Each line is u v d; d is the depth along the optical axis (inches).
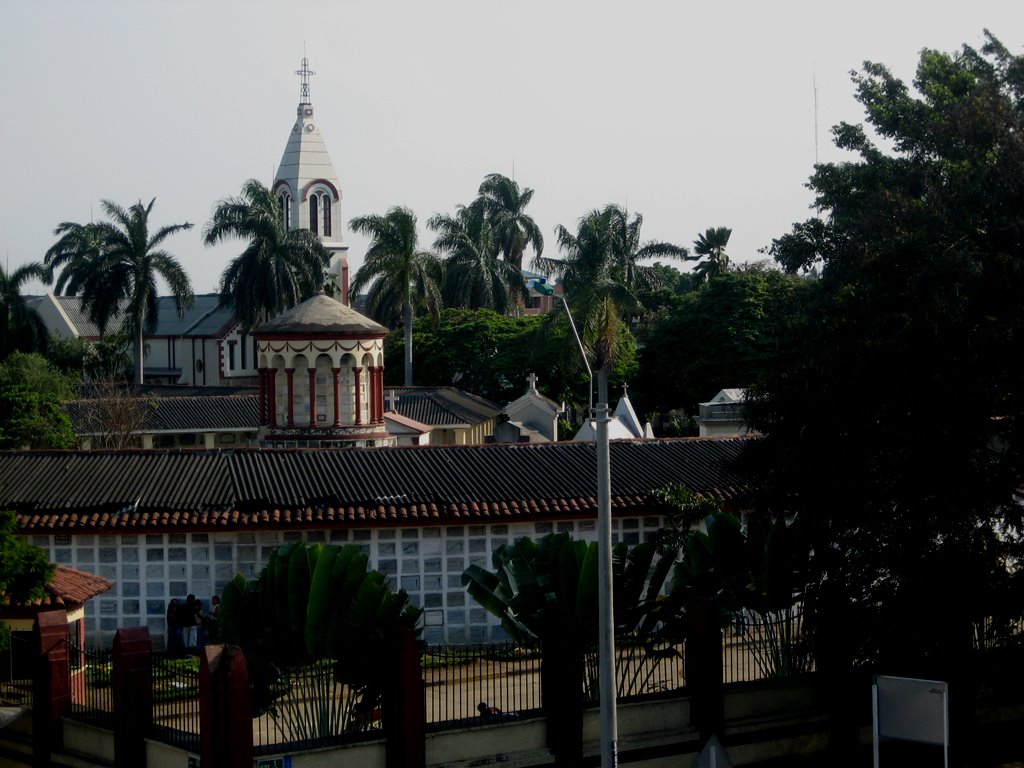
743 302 3476.9
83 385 3538.4
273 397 2082.9
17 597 1139.3
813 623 1115.3
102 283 3624.5
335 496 1530.5
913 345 1011.9
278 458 1646.2
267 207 3656.5
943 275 989.8
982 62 1183.6
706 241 4559.5
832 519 1096.2
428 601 1521.9
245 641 1038.4
